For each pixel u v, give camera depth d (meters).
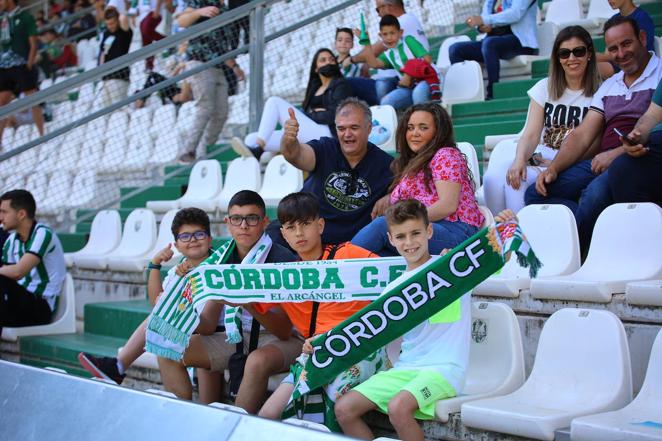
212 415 2.76
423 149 4.11
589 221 4.21
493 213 4.79
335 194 4.52
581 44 4.57
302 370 3.44
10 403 3.43
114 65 6.72
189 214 4.32
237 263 3.95
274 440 2.55
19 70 10.39
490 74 6.55
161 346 3.97
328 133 6.07
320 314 3.71
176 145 7.76
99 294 6.40
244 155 6.42
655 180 4.01
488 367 3.53
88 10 12.23
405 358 3.37
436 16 8.27
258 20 7.07
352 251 3.71
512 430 3.02
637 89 4.41
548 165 4.66
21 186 8.69
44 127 9.41
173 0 10.02
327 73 6.41
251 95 7.10
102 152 8.52
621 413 3.02
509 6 6.65
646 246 3.83
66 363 5.32
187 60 7.44
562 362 3.35
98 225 6.88
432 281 3.27
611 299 3.60
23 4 12.66
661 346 3.12
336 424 3.44
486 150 5.48
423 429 3.27
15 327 5.75
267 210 5.79
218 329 4.14
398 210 3.36
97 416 3.08
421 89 6.32
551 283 3.75
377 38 8.37
